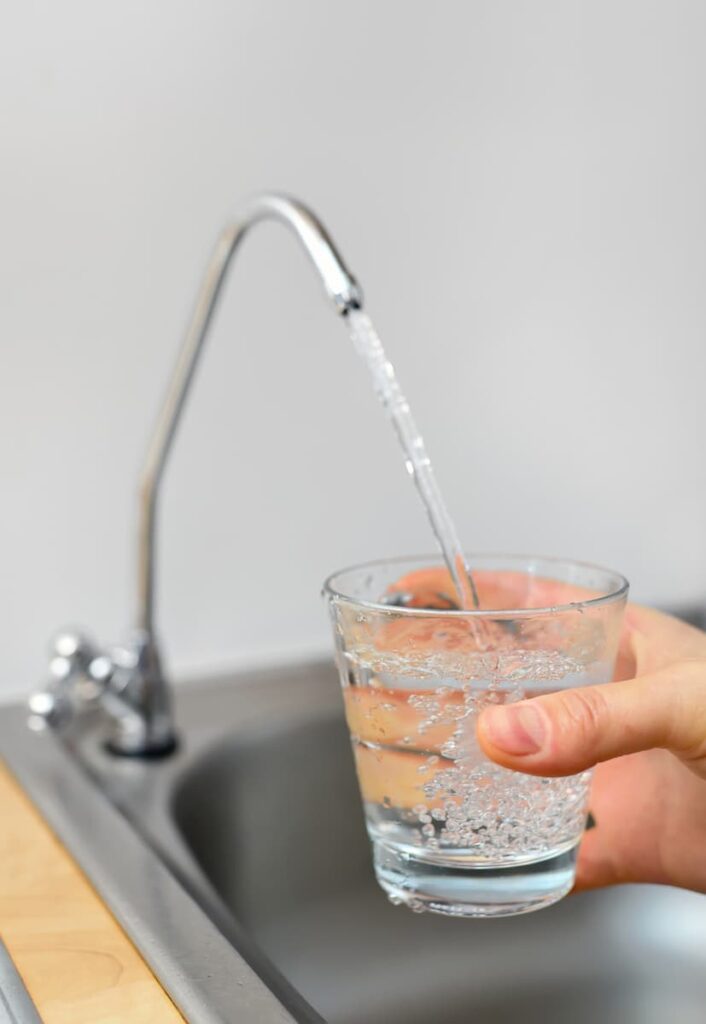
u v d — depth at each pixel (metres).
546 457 1.24
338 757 0.99
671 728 0.47
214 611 1.12
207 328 0.83
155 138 1.05
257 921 0.94
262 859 0.95
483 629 0.47
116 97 1.03
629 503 1.28
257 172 1.08
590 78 1.21
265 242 1.10
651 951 0.93
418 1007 0.90
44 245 1.03
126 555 1.08
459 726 0.48
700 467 1.31
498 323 1.20
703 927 0.93
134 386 1.07
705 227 1.28
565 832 0.51
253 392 1.11
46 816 0.76
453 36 1.14
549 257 1.21
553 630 0.48
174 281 1.07
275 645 1.15
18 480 1.04
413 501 1.18
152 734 0.91
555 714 0.46
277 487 1.13
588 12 1.19
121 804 0.82
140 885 0.65
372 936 0.95
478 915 0.50
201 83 1.06
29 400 1.04
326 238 0.69
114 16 1.02
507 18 1.16
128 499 1.08
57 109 1.01
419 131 1.14
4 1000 0.53
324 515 1.15
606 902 0.95
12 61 1.00
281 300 1.11
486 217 1.18
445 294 1.17
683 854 0.71
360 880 0.98
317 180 1.11
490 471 1.21
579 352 1.24
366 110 1.12
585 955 0.93
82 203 1.03
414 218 1.15
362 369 1.14
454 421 1.19
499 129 1.17
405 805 0.50
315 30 1.09
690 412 1.30
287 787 0.97
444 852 0.50
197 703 1.01
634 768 0.72
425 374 1.17
